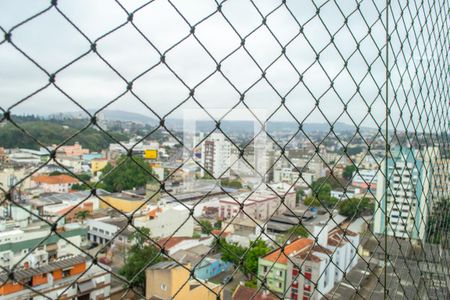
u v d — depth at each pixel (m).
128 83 0.39
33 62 0.33
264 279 0.54
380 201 0.75
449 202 1.22
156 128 0.41
